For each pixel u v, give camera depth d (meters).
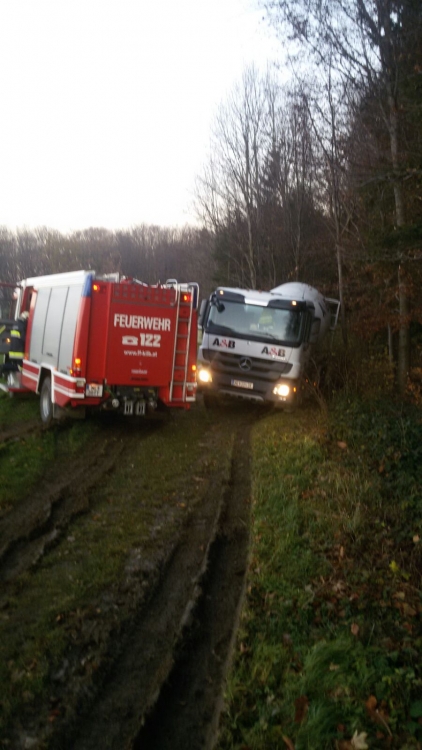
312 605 4.93
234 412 13.98
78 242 61.19
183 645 4.41
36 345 12.80
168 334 10.95
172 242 61.34
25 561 5.76
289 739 3.44
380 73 13.31
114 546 6.15
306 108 16.88
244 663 4.13
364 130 14.63
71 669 4.13
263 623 4.63
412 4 12.17
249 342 13.35
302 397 13.59
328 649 4.20
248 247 29.98
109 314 10.52
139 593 5.19
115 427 11.65
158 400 11.15
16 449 9.50
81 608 4.92
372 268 13.73
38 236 61.44
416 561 6.10
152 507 7.39
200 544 6.31
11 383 14.56
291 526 6.37
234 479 8.64
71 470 8.81
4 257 58.72
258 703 3.77
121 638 4.52
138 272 58.03
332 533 6.40
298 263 26.58
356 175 13.72
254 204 30.11
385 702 3.79
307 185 26.72
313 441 10.18
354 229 17.97
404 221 13.12
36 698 3.82
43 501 7.43
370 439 10.29
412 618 4.94
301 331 13.30
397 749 3.42
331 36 13.27
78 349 10.36
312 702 3.71
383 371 14.07
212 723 3.68
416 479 8.56
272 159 29.30
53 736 3.51
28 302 13.88
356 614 4.86
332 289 20.39
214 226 33.12
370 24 12.95
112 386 10.72
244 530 6.71
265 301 13.50
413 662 4.26
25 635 4.50
